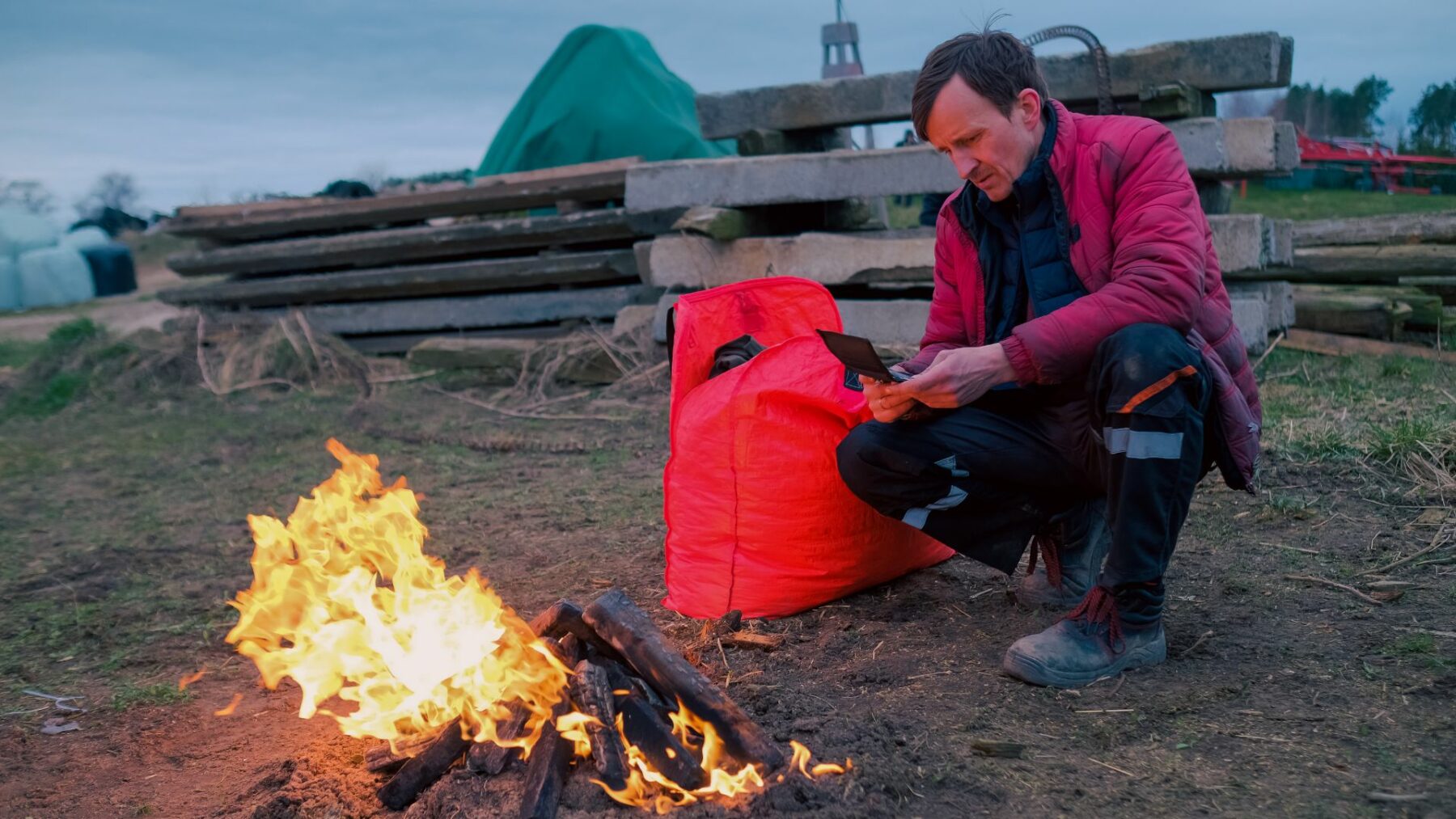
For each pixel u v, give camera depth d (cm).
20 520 517
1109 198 252
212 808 226
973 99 248
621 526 424
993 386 266
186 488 565
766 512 303
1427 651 239
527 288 850
